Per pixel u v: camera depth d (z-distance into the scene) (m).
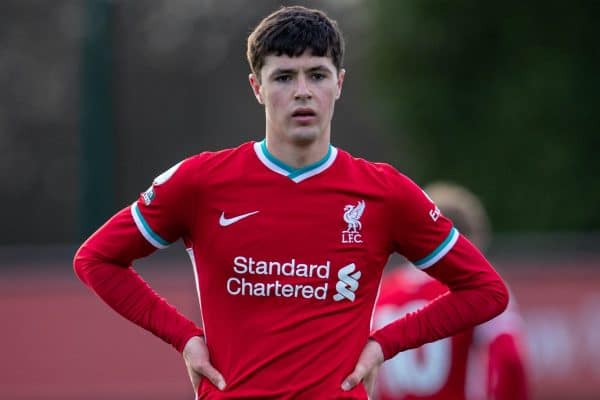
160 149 65.69
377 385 21.22
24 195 74.56
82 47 45.12
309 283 14.10
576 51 70.38
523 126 70.56
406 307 20.69
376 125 83.81
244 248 14.16
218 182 14.37
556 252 36.47
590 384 35.69
